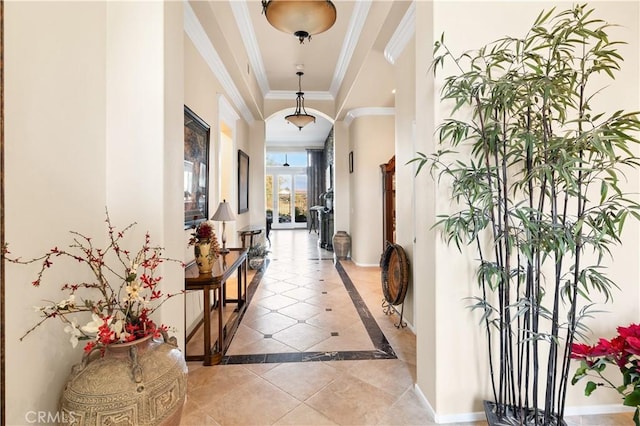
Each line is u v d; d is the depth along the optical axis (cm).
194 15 290
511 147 157
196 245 266
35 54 125
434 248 190
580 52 194
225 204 362
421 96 205
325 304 403
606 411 196
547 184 165
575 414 196
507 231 157
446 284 188
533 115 162
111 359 128
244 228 597
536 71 148
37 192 126
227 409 199
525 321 162
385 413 196
